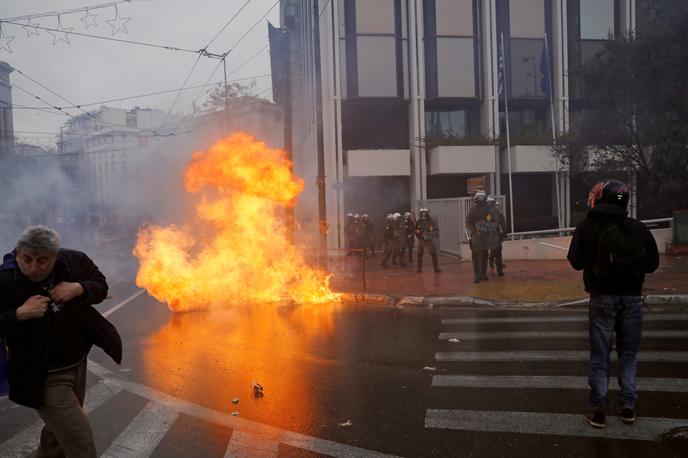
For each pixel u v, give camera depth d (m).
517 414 4.56
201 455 4.02
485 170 21.61
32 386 3.03
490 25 21.95
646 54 14.27
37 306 2.95
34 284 3.08
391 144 23.17
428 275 13.27
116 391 5.53
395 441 4.14
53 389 3.10
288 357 6.62
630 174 16.50
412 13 21.69
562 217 22.52
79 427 3.17
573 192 23.31
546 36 20.95
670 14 14.21
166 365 6.44
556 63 22.16
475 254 11.55
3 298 3.02
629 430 4.14
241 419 4.70
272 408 4.94
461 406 4.80
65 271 3.21
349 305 10.07
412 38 21.73
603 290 4.25
